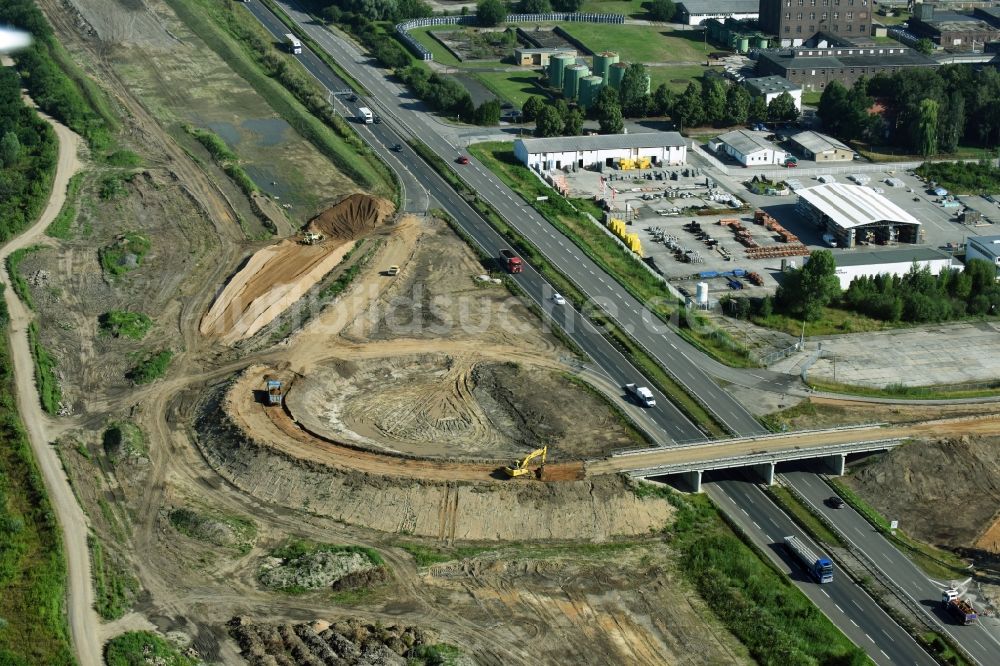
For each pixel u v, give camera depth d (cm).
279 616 15988
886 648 16200
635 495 18550
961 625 16700
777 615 16562
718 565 17475
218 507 18275
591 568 17300
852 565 17825
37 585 16088
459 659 15225
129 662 14788
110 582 16475
